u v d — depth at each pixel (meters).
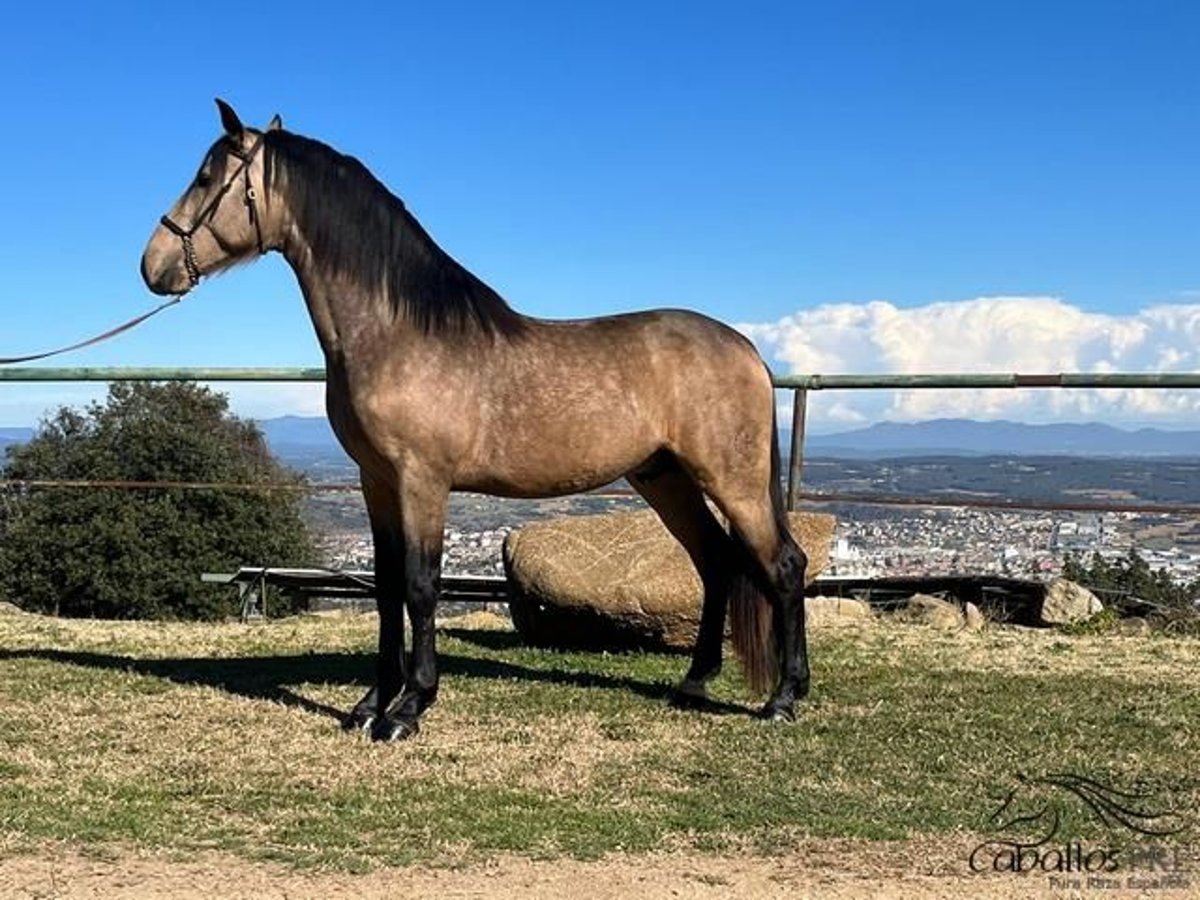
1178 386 7.32
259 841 3.61
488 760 4.60
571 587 6.88
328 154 5.04
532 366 5.09
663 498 5.73
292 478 18.39
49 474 18.80
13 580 18.47
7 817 3.76
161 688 5.82
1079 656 6.91
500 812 3.93
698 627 6.73
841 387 7.80
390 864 3.43
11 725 5.03
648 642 6.91
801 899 3.21
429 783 4.27
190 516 18.70
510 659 6.82
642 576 6.84
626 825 3.80
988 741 4.94
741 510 5.31
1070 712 5.46
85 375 7.82
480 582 8.91
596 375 5.14
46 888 3.19
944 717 5.37
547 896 3.21
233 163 5.04
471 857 3.50
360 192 4.99
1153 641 7.51
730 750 4.79
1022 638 7.57
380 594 5.25
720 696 5.86
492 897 3.19
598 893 3.23
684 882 3.31
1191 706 5.59
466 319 5.04
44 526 18.48
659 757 4.66
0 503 19.00
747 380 5.32
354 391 4.92
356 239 4.95
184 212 5.06
